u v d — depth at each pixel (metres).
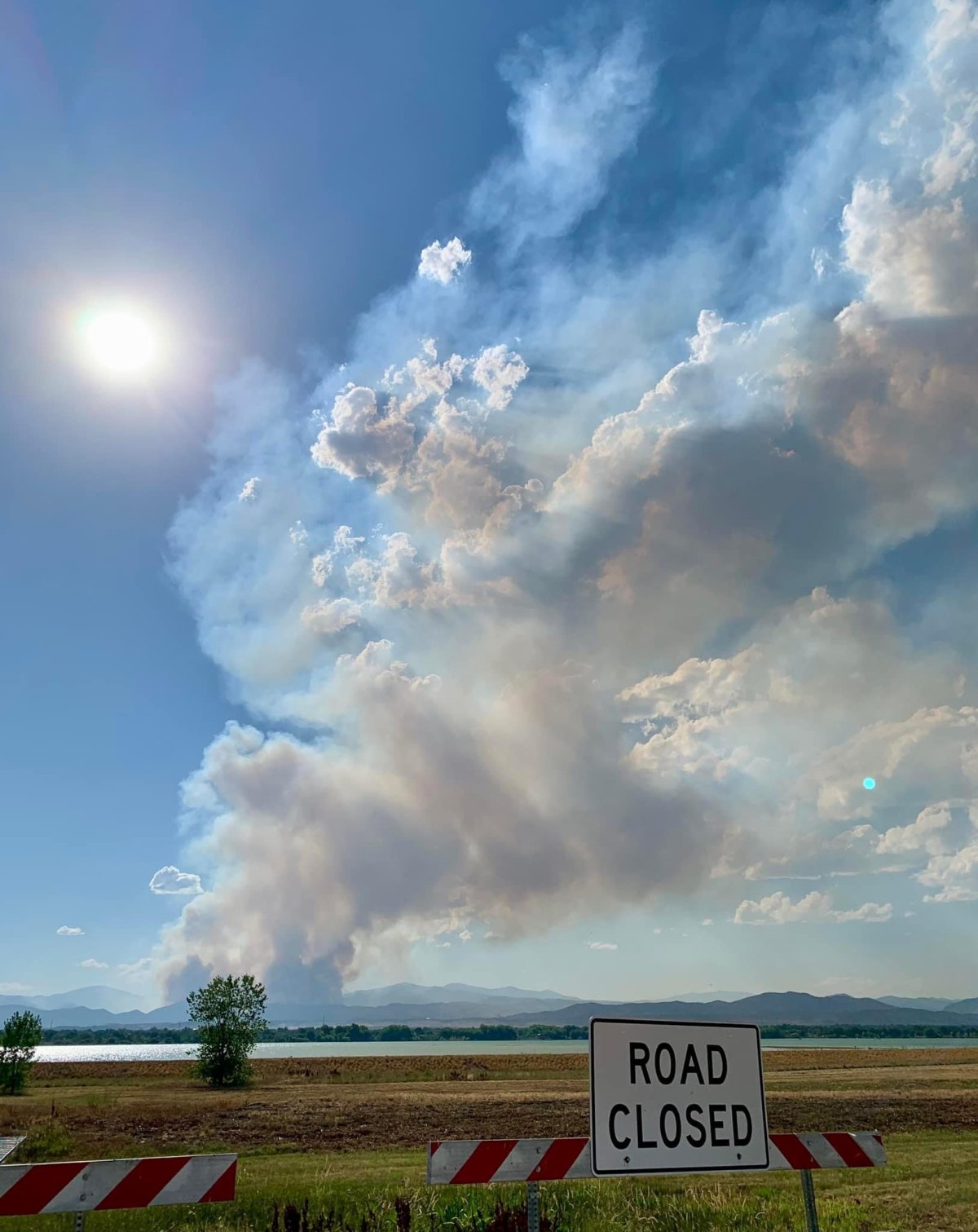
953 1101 31.28
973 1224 10.78
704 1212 10.30
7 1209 4.74
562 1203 10.23
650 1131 5.81
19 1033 46.88
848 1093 35.81
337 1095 40.41
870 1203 12.02
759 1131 6.19
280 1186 13.40
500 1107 32.16
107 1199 4.91
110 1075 68.50
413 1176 14.93
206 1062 52.28
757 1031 6.35
